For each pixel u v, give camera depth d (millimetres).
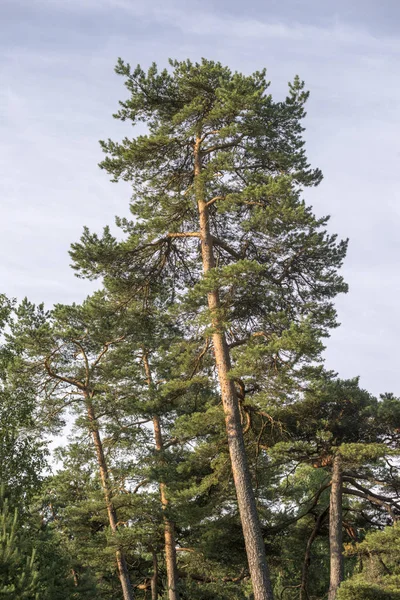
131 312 25766
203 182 22641
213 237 23781
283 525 25922
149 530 28781
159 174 24516
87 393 29594
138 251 23641
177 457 29016
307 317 20016
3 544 16906
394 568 20984
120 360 29594
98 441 30125
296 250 22203
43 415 29078
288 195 21281
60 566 19922
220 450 23328
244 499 21422
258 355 20328
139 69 23781
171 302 25844
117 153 23844
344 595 19422
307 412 23547
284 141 23516
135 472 28719
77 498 32156
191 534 30453
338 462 22969
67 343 28547
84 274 23781
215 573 30281
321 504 28438
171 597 29484
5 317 26406
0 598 15445
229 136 22797
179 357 24031
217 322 21734
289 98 23125
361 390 23516
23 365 28000
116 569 32969
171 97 24219
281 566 29266
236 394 22688
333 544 22891
